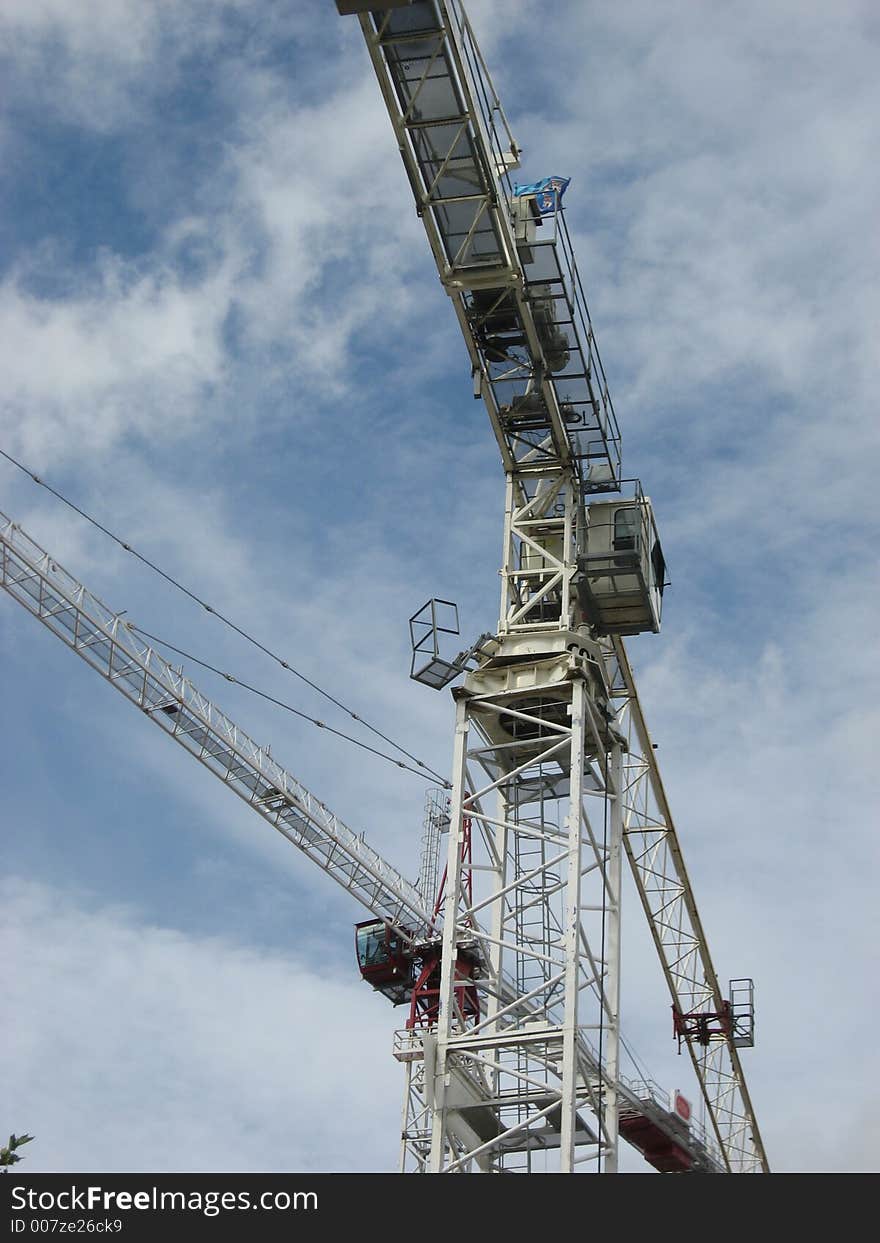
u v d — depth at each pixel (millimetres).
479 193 47656
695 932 74188
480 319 50531
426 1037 44344
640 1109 73375
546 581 53094
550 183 50594
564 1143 41344
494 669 50469
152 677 75750
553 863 46625
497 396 52438
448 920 46562
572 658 49188
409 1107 76312
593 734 49969
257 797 78500
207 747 77062
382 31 44156
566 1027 43188
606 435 53062
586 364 51000
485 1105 44062
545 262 49156
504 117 49844
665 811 71500
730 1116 80062
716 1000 76312
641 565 50969
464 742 49156
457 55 44844
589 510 52812
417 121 46094
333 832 79562
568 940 44281
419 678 50031
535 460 53812
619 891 48781
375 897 81125
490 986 47938
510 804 51469
